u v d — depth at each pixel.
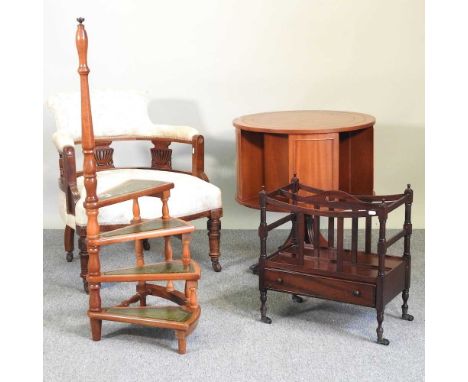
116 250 4.80
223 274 4.34
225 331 3.54
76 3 5.11
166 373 3.14
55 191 5.36
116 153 5.33
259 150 4.47
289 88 5.21
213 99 5.24
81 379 3.10
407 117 5.22
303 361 3.22
